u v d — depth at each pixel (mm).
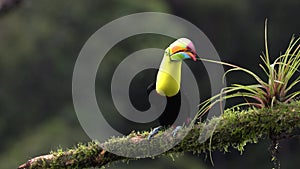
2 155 19453
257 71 24156
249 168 20953
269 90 5332
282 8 24594
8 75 21703
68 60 21984
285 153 21016
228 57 24516
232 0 24609
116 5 21578
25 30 21812
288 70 5391
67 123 20312
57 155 5480
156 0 21406
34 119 21547
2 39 21641
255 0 24891
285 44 24516
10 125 21297
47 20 21922
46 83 21844
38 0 21922
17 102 21578
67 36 21906
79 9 21891
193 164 19531
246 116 5266
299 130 5289
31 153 18719
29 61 21781
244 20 24781
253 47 24469
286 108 5242
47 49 21906
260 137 5367
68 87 21906
